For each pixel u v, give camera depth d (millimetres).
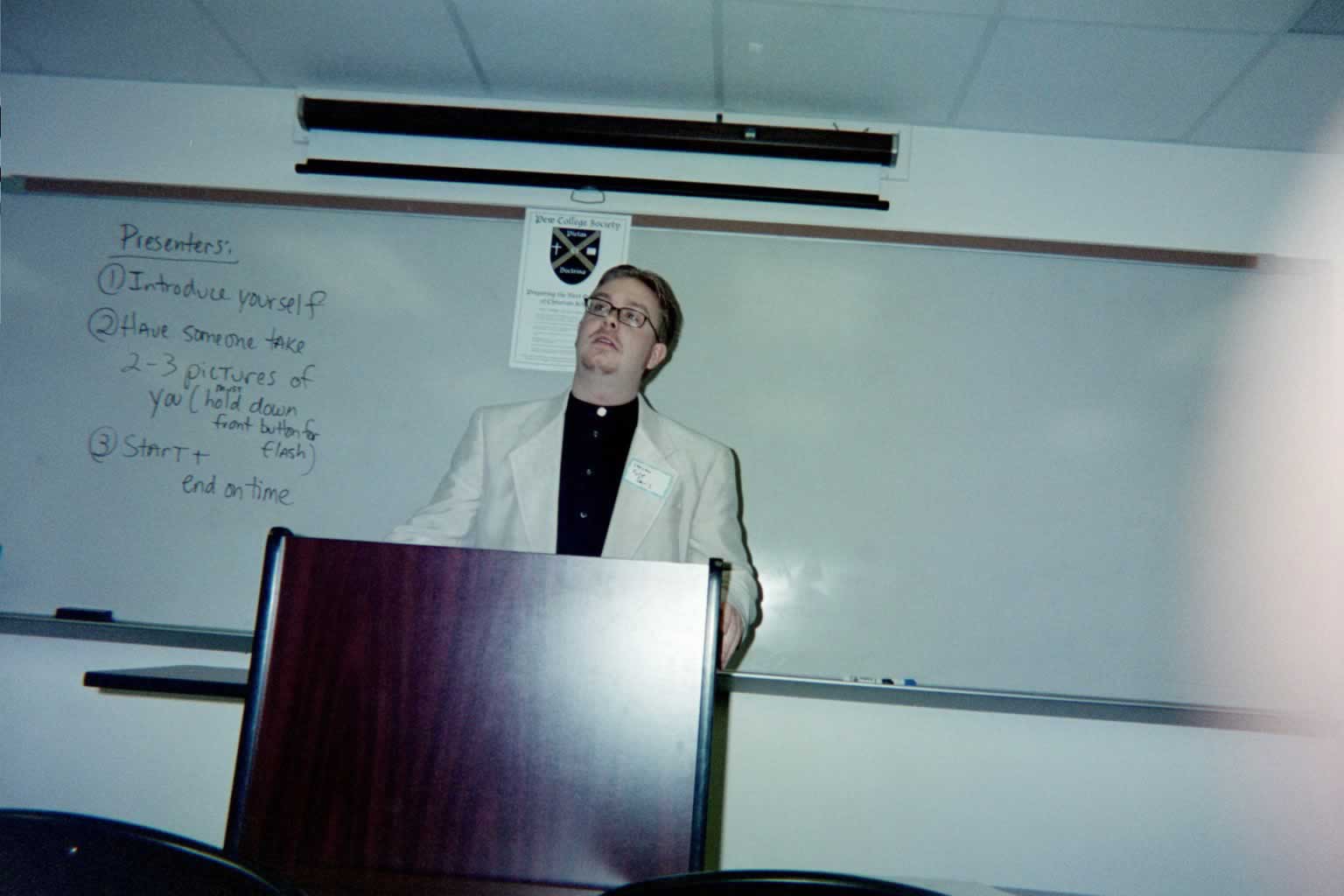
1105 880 2262
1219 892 2252
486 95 2588
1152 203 2523
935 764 2320
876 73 2344
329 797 758
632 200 2514
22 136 2602
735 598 1467
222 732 2367
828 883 504
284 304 2484
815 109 2527
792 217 2500
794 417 2406
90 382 2457
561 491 1942
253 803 761
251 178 2570
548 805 753
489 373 2441
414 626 794
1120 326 2447
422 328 2469
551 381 2430
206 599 2357
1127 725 2338
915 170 2539
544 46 2338
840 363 2432
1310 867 2254
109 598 2363
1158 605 2332
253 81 2596
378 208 2529
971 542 2361
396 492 2396
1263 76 2238
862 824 2289
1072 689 2299
